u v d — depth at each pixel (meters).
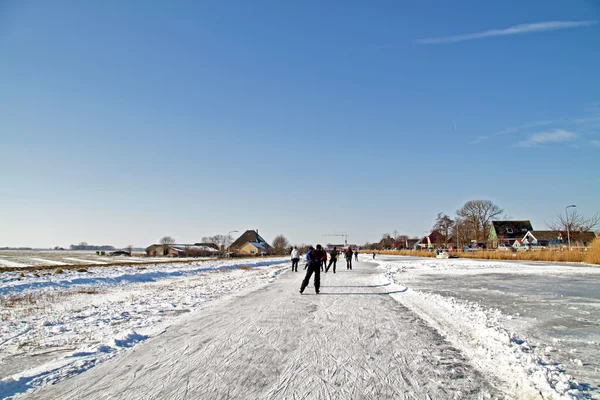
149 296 14.67
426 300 12.73
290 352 6.61
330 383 5.12
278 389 4.91
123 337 7.56
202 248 102.62
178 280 23.25
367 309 11.09
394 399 4.60
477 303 12.06
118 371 5.64
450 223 100.56
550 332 8.05
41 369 5.74
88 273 25.48
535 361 5.93
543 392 4.75
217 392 4.82
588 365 5.84
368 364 5.94
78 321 9.60
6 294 15.28
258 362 6.05
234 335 7.86
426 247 115.88
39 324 9.27
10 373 5.68
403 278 21.69
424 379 5.27
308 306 11.70
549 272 25.77
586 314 10.16
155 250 99.19
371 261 50.41
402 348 6.84
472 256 55.72
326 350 6.73
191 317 9.95
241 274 28.17
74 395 4.73
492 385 5.04
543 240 83.44
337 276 23.64
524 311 10.60
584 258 38.81
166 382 5.17
